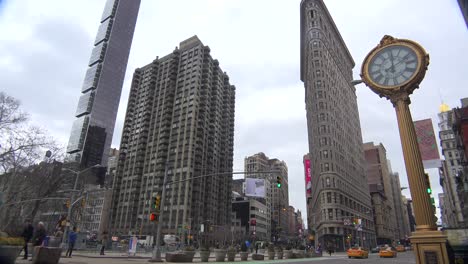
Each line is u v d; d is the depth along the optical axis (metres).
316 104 90.06
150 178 121.81
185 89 130.50
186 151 116.56
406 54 12.76
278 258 32.28
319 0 107.19
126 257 26.22
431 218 10.67
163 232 105.31
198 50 135.62
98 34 192.75
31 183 46.41
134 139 137.12
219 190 133.88
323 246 77.75
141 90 147.62
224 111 149.25
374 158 158.50
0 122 39.44
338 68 110.56
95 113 165.88
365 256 38.59
